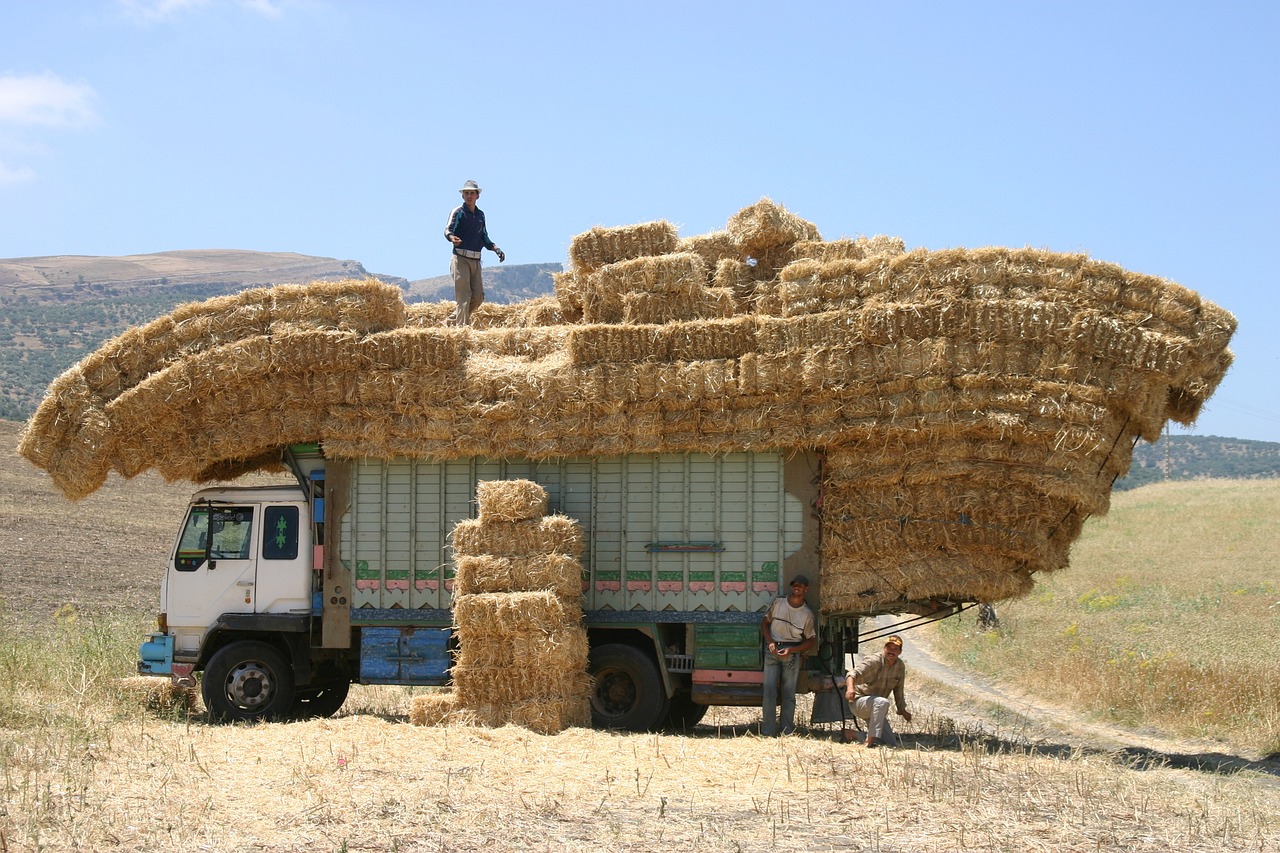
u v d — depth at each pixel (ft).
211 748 33.55
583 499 41.19
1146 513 171.53
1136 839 25.54
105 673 45.98
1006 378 36.17
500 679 37.88
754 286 41.91
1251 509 165.58
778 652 38.09
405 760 32.12
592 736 36.73
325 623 42.65
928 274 36.99
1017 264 36.42
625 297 41.45
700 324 39.19
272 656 43.34
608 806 27.96
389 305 42.78
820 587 38.93
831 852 24.29
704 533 40.09
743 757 33.60
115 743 33.78
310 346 41.50
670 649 40.86
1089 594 93.40
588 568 41.01
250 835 24.59
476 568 38.45
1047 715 49.80
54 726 35.40
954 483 37.29
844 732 38.68
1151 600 88.38
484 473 41.93
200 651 43.78
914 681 62.44
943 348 36.52
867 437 37.60
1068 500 36.40
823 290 38.29
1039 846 24.72
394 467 42.63
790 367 38.11
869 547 38.17
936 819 26.96
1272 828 26.96
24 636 62.23
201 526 44.62
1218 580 99.30
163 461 42.47
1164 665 51.55
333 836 24.66
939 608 38.78
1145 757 38.42
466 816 26.55
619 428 39.78
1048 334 35.86
